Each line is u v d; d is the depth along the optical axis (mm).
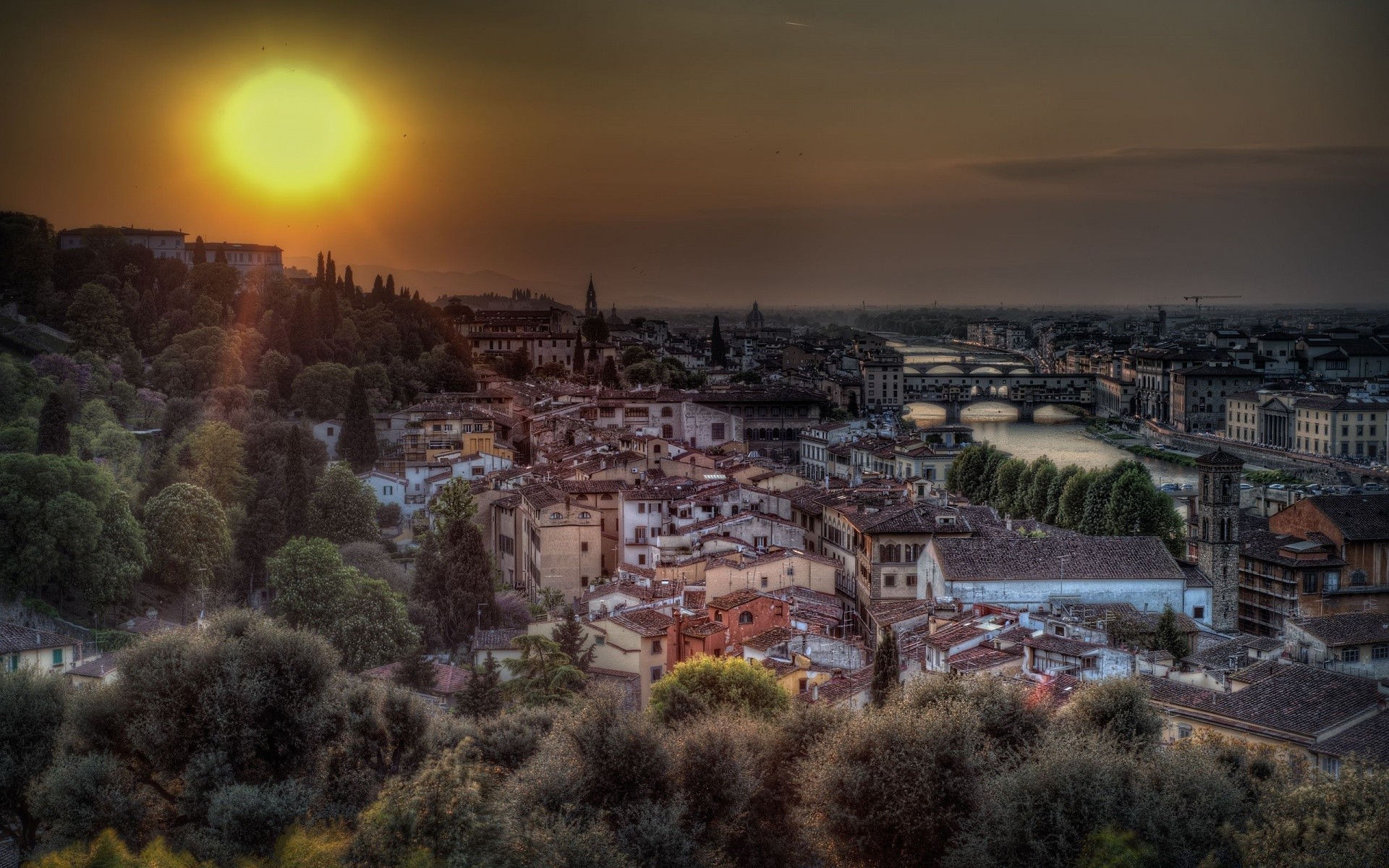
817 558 185875
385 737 103000
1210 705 111125
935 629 146250
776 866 92812
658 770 91750
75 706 100250
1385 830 75375
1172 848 80000
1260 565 187125
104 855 87250
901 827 85562
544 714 112875
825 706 104750
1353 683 109688
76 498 183000
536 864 81438
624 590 176750
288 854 87812
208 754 95688
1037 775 84562
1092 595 159000
